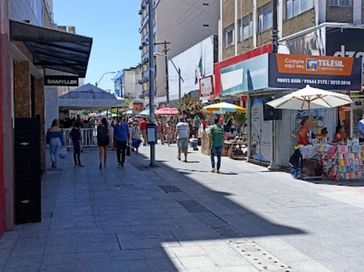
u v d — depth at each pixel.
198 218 8.73
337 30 22.33
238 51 34.09
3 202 7.62
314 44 23.12
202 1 58.28
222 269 5.81
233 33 35.28
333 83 15.48
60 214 9.09
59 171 16.17
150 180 13.88
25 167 8.29
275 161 16.23
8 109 7.83
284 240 7.17
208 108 22.62
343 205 9.93
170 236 7.40
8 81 7.81
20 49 11.01
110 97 27.23
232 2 35.28
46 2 26.27
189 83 47.88
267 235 7.47
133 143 23.52
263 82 15.05
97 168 17.03
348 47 22.48
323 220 8.54
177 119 34.44
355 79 15.77
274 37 19.81
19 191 8.27
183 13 62.75
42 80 16.98
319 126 16.03
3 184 7.67
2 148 7.64
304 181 13.49
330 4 22.59
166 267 5.88
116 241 7.09
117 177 14.55
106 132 17.17
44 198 10.88
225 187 12.50
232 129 23.52
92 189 12.20
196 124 31.55
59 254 6.45
